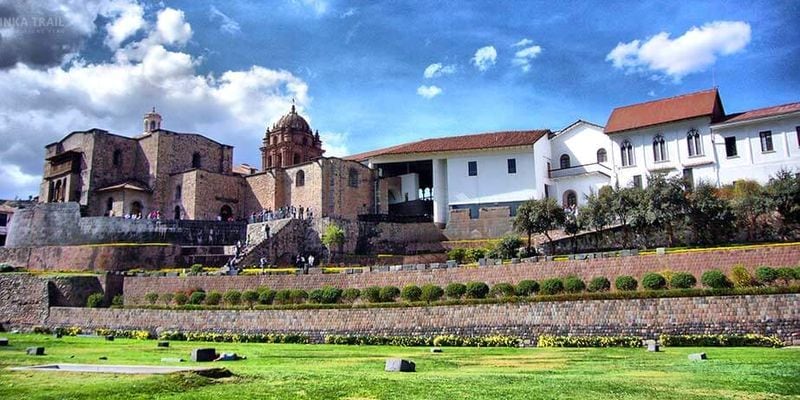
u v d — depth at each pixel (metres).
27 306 42.16
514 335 29.30
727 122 50.16
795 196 36.97
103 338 32.84
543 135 62.47
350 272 36.72
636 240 42.03
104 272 44.41
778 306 25.67
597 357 21.36
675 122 52.56
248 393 12.52
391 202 67.31
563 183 60.66
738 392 13.09
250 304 36.09
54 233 57.28
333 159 60.78
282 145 73.88
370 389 13.20
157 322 36.06
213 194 65.38
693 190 40.81
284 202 64.00
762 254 29.42
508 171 60.41
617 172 55.69
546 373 16.39
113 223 55.34
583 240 44.56
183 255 51.09
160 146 67.56
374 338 29.83
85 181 66.12
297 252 52.72
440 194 62.19
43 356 20.84
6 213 83.25
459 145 62.53
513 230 49.44
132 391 12.44
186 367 15.67
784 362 18.25
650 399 12.35
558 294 30.31
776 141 48.00
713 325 26.42
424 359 20.98
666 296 27.56
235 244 55.91
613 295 28.66
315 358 21.34
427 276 35.25
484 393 12.86
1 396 11.95
